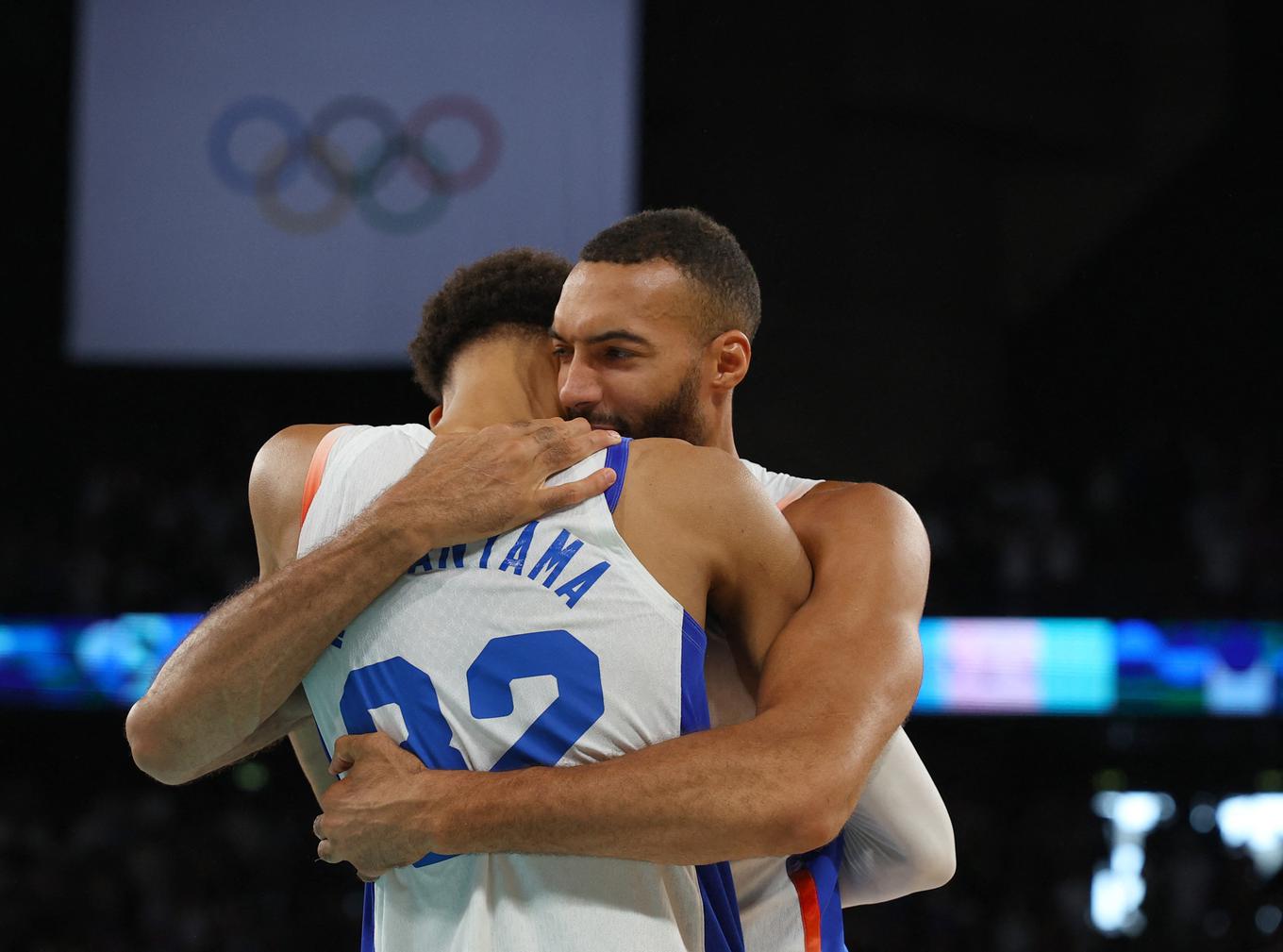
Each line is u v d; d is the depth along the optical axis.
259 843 13.07
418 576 2.09
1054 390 15.66
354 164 12.99
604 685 2.00
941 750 13.59
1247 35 14.76
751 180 15.41
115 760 13.47
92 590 13.47
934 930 12.64
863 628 2.19
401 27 13.05
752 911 2.30
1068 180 15.46
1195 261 15.40
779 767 1.93
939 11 15.35
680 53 15.43
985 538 13.95
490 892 1.96
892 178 15.48
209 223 13.02
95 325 13.02
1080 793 13.36
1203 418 15.60
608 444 2.17
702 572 2.14
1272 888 12.55
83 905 12.59
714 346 2.50
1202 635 12.58
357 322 12.90
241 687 2.08
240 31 13.10
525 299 2.55
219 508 14.60
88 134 13.10
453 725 2.01
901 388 15.52
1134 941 12.56
